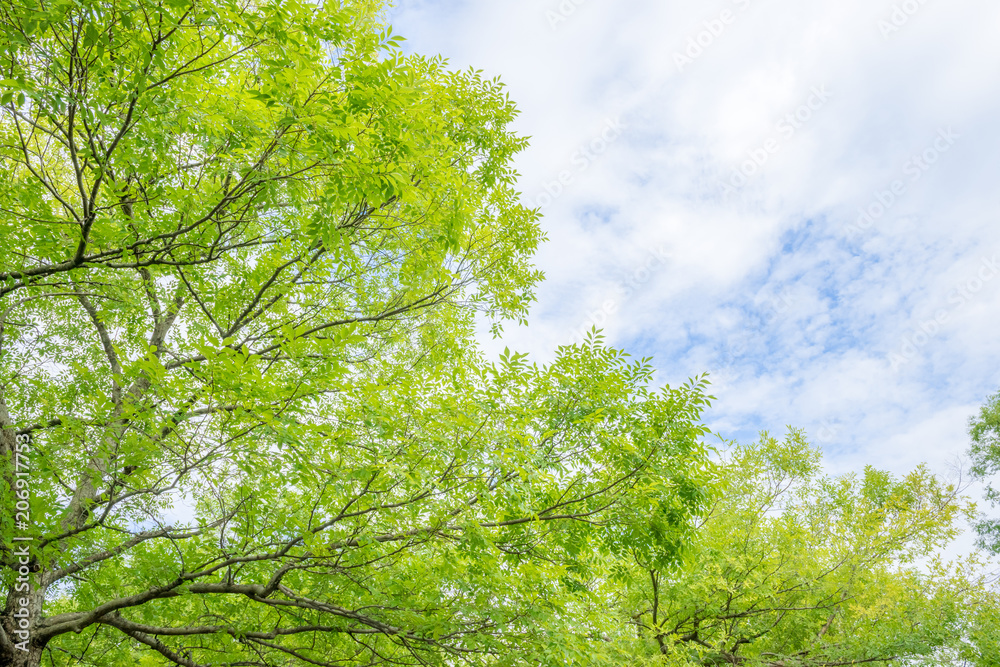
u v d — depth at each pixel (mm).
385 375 8055
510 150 8914
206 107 4719
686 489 7164
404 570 5879
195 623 6742
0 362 7137
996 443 19953
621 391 7344
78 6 3531
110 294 6320
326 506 5500
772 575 10828
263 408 4312
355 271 7152
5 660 5184
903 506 12344
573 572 7051
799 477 14906
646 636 10492
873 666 10672
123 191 5133
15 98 3893
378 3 6801
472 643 5535
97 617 5688
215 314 7344
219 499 5453
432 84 7129
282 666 6977
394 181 4609
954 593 11531
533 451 6199
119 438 4566
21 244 5020
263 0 4637
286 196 6094
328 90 4328
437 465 5434
